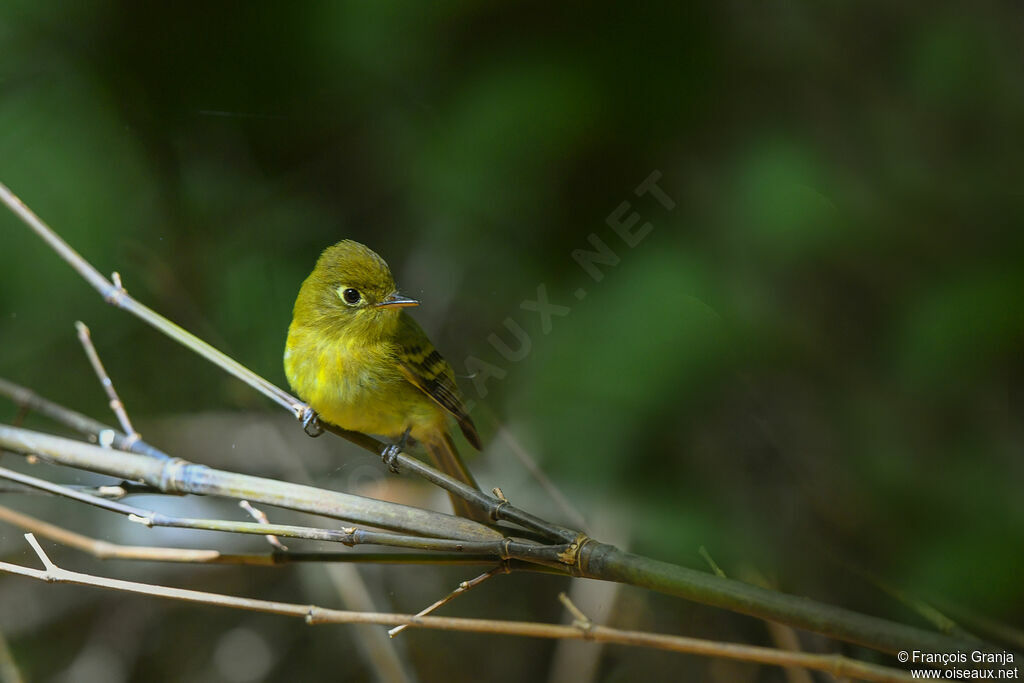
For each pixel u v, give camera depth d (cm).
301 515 485
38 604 482
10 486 470
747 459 479
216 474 461
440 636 484
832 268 479
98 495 462
